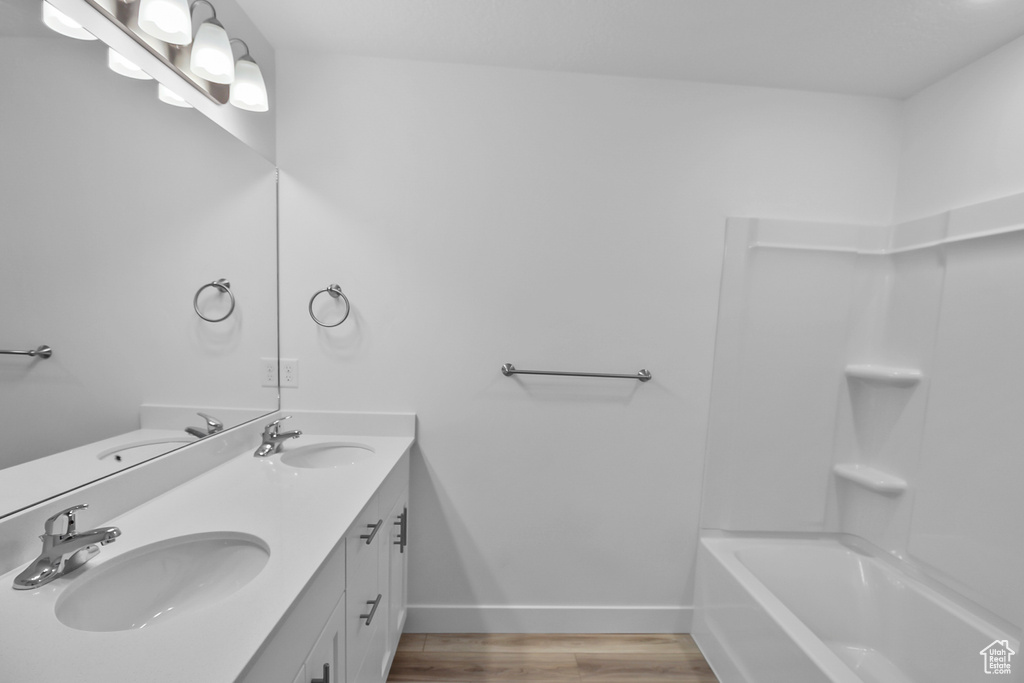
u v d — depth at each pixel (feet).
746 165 6.03
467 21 4.85
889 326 6.12
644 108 5.90
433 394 6.01
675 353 6.17
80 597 2.63
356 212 5.75
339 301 5.82
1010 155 4.79
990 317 4.81
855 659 5.57
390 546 4.93
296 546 3.02
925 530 5.44
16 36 2.64
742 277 6.09
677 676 5.65
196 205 4.29
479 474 6.15
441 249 5.86
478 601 6.33
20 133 2.68
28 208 2.74
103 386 3.35
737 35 4.93
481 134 5.79
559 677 5.52
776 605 4.81
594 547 6.34
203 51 3.89
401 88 5.68
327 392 5.92
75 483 3.14
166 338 3.99
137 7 3.44
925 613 5.15
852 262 6.18
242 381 5.11
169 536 3.13
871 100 6.10
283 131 5.61
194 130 4.22
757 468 6.34
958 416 5.10
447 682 5.35
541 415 6.14
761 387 6.25
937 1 4.25
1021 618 4.40
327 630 3.14
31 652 2.02
